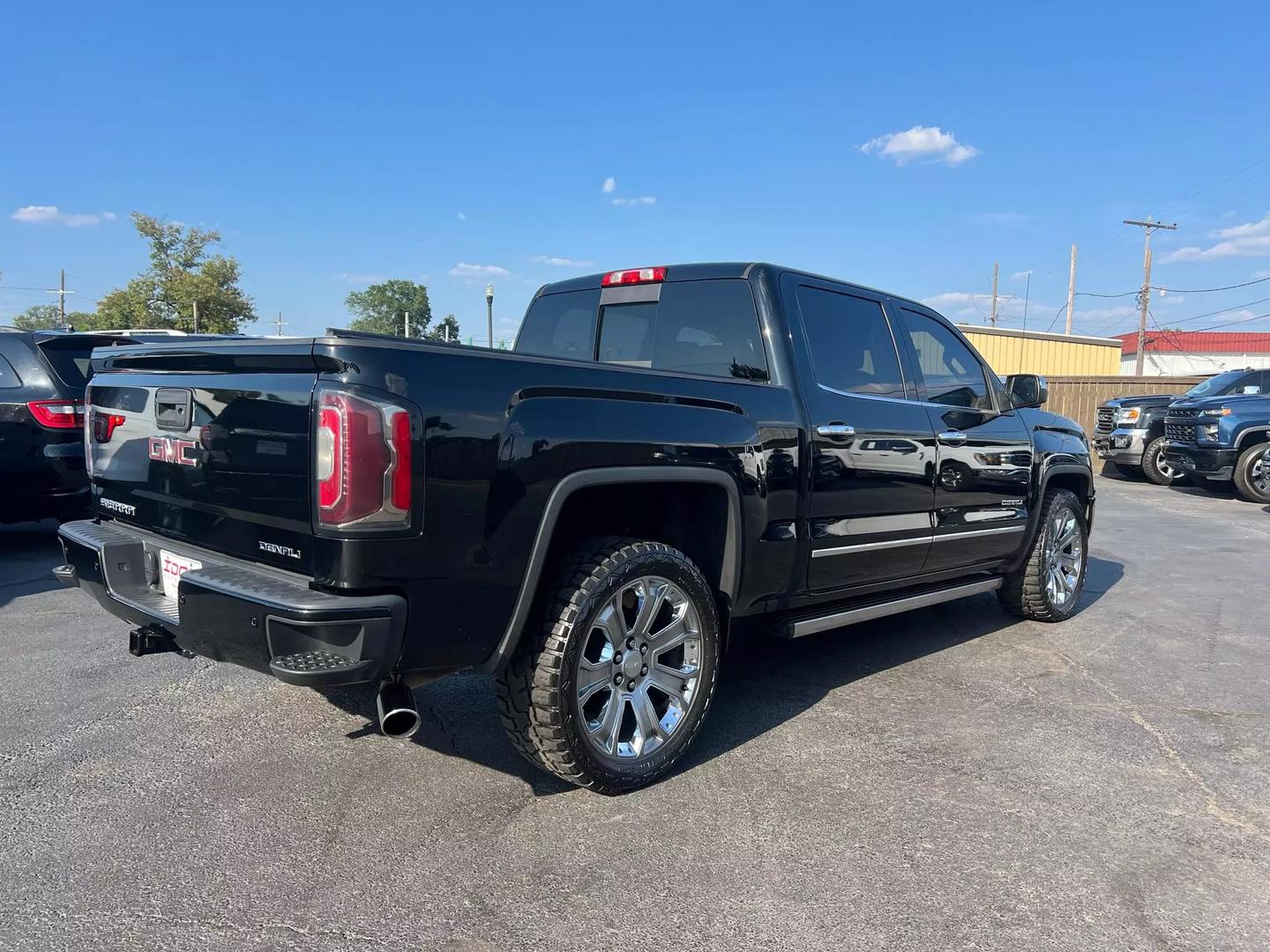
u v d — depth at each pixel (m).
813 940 2.27
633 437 2.98
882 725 3.78
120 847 2.69
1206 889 2.54
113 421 3.36
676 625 3.21
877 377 4.25
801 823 2.89
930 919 2.37
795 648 4.96
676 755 3.20
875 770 3.31
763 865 2.63
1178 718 3.90
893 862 2.66
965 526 4.69
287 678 2.33
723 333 3.94
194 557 2.88
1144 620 5.70
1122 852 2.74
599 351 4.52
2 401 6.51
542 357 2.81
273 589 2.45
